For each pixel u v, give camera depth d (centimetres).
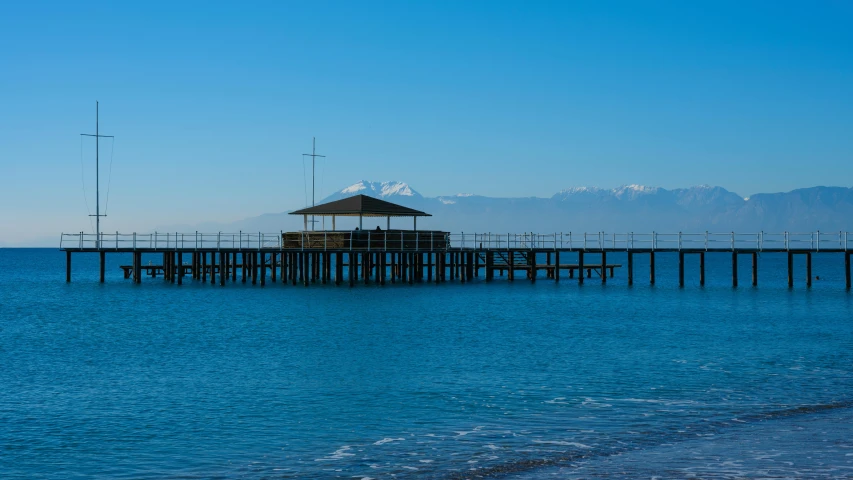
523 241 6794
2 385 2597
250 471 1694
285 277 6950
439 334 3806
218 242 6275
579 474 1628
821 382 2556
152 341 3638
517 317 4544
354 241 6053
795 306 5203
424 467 1698
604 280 6881
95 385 2592
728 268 13550
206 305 5275
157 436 1966
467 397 2366
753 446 1808
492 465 1700
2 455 1817
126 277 8469
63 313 4934
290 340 3625
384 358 3103
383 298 5644
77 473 1695
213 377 2723
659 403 2262
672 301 5578
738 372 2752
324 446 1867
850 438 1867
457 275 7806
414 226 6406
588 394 2394
